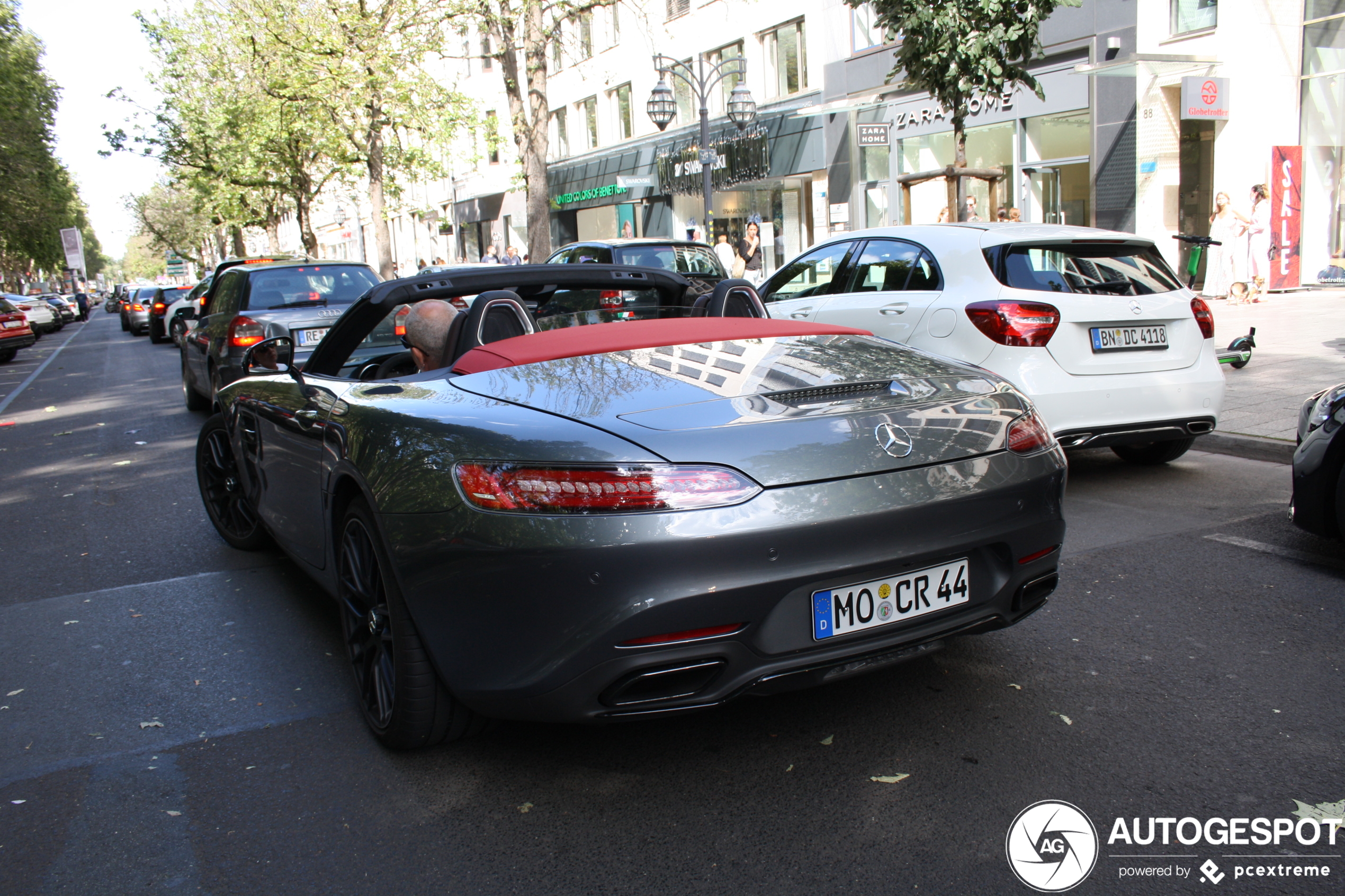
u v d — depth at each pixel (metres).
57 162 49.94
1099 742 2.75
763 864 2.25
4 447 9.58
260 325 8.11
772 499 2.27
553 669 2.29
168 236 74.06
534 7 17.06
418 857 2.35
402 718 2.72
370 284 9.17
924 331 5.63
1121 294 5.32
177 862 2.37
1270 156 15.19
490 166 39.22
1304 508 4.16
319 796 2.66
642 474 2.23
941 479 2.46
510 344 3.06
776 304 7.12
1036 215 18.28
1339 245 15.86
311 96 22.56
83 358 22.81
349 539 3.02
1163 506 5.24
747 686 2.33
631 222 31.22
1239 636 3.45
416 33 21.48
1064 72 17.28
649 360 2.84
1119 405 5.24
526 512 2.29
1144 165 15.98
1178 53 15.70
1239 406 7.23
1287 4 15.26
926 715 2.96
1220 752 2.67
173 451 8.60
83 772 2.85
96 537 5.73
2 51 41.66
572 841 2.38
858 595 2.39
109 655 3.80
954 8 9.36
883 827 2.38
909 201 21.06
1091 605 3.82
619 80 30.61
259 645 3.83
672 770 2.71
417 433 2.66
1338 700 2.94
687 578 2.21
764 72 24.89
